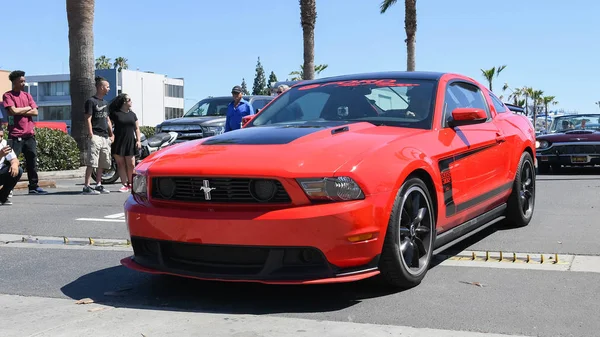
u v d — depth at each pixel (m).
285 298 4.10
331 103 5.31
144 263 4.19
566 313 3.71
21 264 5.22
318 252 3.73
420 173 4.41
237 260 3.90
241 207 3.83
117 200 9.44
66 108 90.19
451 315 3.70
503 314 3.70
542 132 15.15
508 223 6.53
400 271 4.09
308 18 26.22
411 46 32.19
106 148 10.46
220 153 4.11
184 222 3.90
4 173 8.66
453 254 5.31
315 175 3.75
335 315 3.73
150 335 3.40
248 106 11.91
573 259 5.05
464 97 5.66
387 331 3.42
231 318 3.69
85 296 4.25
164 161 4.20
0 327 3.58
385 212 3.92
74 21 15.69
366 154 4.00
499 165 5.77
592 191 9.88
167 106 102.56
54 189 11.27
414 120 4.90
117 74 90.88
